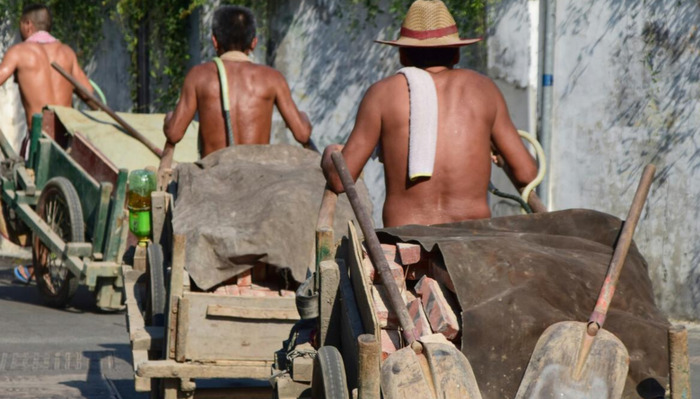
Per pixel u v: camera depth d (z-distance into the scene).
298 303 16.22
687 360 12.44
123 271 24.41
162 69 49.19
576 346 12.73
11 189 37.94
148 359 20.73
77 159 35.44
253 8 43.94
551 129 33.97
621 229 15.06
